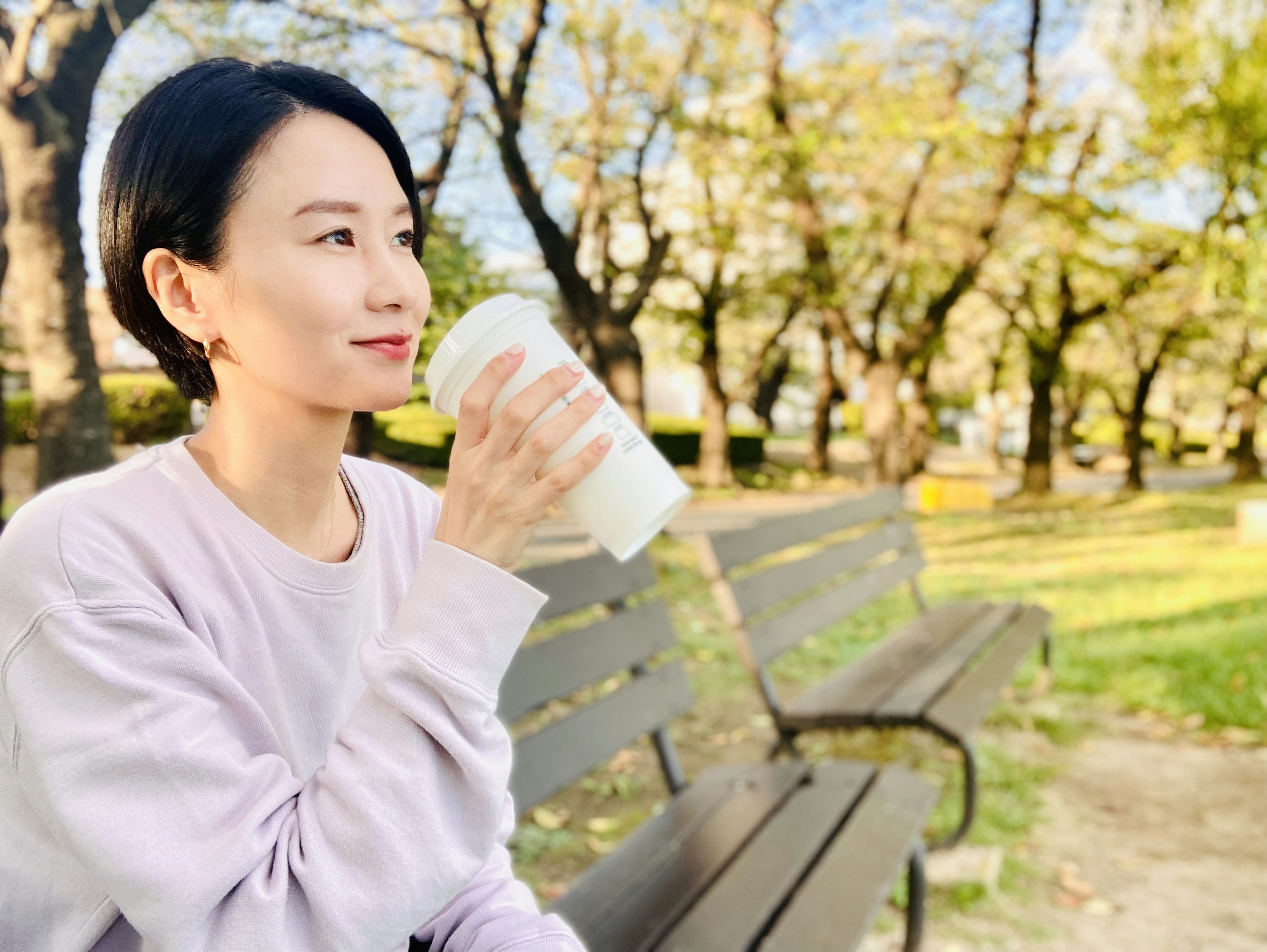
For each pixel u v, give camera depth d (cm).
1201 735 443
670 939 176
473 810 81
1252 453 2291
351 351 84
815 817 231
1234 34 1198
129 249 86
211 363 91
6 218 448
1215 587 729
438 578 83
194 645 81
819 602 374
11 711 79
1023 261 1833
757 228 1573
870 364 1805
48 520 81
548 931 99
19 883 84
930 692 327
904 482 2391
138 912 74
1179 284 1858
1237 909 302
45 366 450
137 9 451
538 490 85
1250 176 1237
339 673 96
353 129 86
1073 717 468
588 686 238
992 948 275
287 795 80
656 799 371
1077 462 3744
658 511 95
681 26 1012
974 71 1431
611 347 1030
